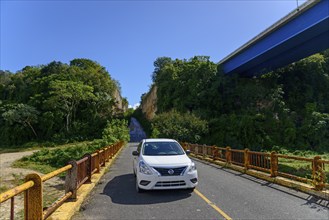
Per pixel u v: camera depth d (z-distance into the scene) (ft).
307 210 22.12
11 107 214.28
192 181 27.63
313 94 175.22
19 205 32.81
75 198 23.24
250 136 134.72
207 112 159.43
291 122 141.28
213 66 175.73
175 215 20.88
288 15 105.50
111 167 52.95
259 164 40.73
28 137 206.90
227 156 52.95
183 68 198.39
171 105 188.03
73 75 241.76
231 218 20.06
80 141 200.85
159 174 26.89
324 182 27.43
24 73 284.82
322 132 134.21
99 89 251.60
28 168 75.92
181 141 114.73
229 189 30.42
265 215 20.76
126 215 20.94
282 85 175.22
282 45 116.78
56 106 208.64
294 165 70.64
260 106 159.53
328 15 88.48
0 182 53.52
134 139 228.22
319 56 184.96
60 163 83.56
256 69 164.14
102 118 232.53
